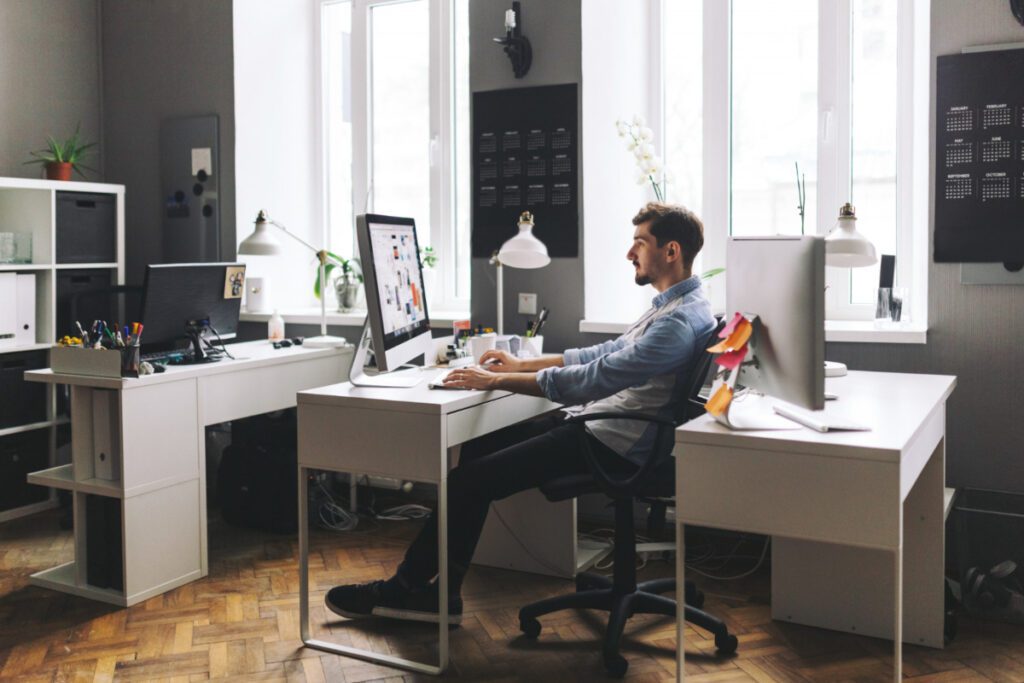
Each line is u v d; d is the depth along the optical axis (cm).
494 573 332
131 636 279
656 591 287
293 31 472
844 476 196
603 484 255
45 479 314
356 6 458
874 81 356
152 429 309
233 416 343
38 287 412
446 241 444
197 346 341
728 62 379
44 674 253
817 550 279
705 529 362
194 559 326
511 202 385
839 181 362
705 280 385
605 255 388
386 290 266
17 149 445
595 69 375
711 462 209
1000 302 306
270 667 258
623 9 388
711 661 259
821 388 195
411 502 418
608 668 251
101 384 300
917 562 266
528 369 296
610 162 388
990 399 309
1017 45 296
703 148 386
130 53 473
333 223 481
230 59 446
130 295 467
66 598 310
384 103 459
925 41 321
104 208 433
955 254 308
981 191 304
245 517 385
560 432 270
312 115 480
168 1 461
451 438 253
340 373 397
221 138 452
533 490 329
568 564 325
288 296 476
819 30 361
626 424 264
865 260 279
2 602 306
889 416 225
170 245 468
